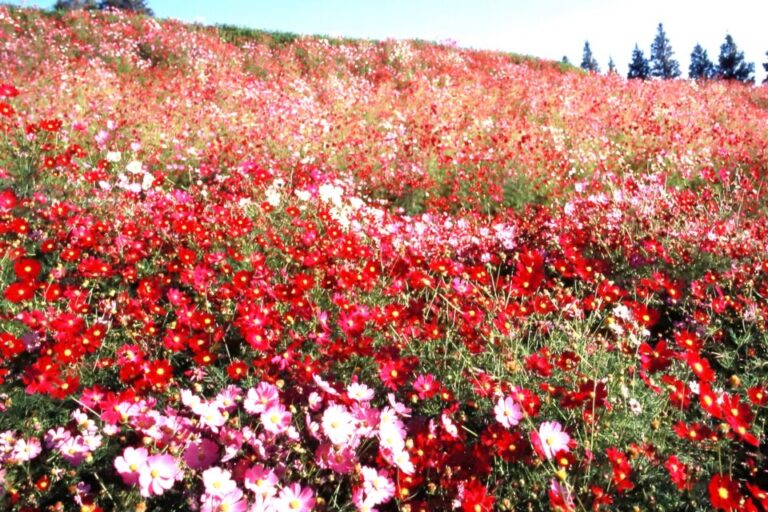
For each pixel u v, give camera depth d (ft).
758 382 10.14
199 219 15.35
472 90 44.55
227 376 9.32
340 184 22.74
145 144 24.71
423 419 7.93
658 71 220.43
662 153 27.27
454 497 6.58
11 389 8.50
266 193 17.78
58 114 25.59
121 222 14.34
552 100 40.27
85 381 8.93
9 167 17.10
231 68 46.83
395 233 16.15
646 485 7.36
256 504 5.91
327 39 59.88
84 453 6.97
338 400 7.56
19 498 6.59
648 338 12.32
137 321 10.12
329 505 6.62
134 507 6.40
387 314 9.91
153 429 6.86
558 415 8.37
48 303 10.43
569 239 14.97
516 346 9.34
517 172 25.39
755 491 6.16
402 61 53.88
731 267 13.57
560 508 5.88
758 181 24.11
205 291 11.14
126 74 41.24
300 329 10.53
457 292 11.27
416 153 27.71
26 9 51.49
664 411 8.55
